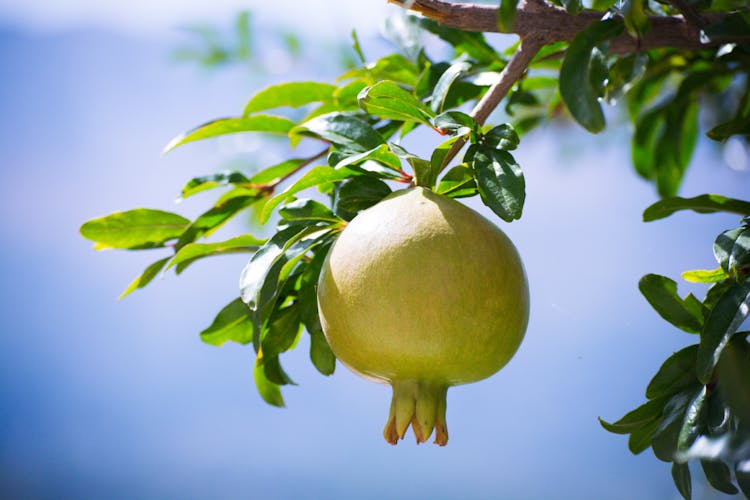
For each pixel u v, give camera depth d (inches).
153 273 41.0
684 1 38.0
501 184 34.9
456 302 33.0
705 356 34.5
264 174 42.4
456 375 33.6
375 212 33.9
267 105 41.8
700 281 37.5
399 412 33.9
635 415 36.1
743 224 36.1
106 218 41.4
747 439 34.2
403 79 42.8
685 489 35.6
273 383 38.9
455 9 36.3
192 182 41.3
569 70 35.8
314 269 37.4
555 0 37.2
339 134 36.9
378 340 33.2
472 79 41.2
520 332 33.8
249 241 39.7
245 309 40.3
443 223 33.4
